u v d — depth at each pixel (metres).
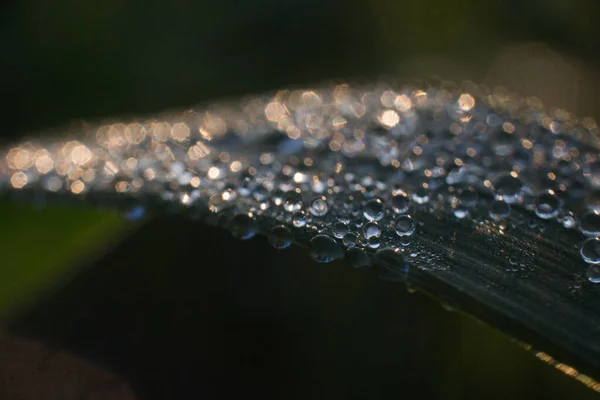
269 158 0.09
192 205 0.08
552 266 0.07
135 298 0.08
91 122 0.12
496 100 0.11
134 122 0.11
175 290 0.08
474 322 0.08
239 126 0.10
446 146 0.09
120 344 0.07
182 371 0.07
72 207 0.08
